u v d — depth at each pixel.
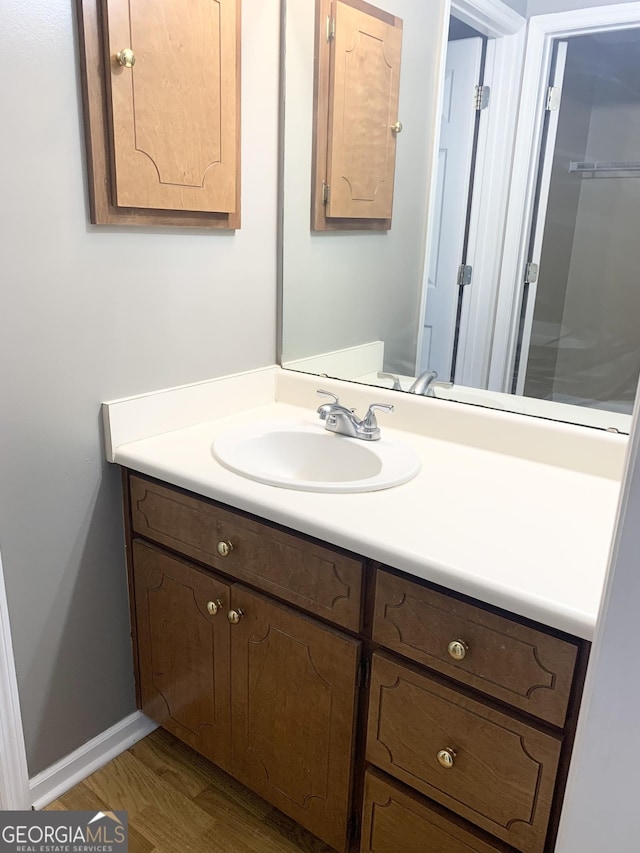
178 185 1.41
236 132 1.53
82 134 1.24
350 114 1.56
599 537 1.08
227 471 1.31
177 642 1.48
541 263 1.37
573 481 1.32
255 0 1.52
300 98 1.63
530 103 1.32
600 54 1.22
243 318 1.71
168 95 1.35
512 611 0.91
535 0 1.27
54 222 1.23
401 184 1.53
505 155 1.37
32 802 1.46
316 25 1.58
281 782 1.36
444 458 1.43
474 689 1.01
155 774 1.58
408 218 1.53
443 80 1.43
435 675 1.05
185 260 1.51
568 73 1.26
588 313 1.32
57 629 1.44
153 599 1.50
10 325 1.21
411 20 1.44
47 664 1.44
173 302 1.51
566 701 0.90
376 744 1.16
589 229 1.29
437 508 1.17
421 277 1.54
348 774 1.22
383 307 1.61
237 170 1.56
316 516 1.12
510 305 1.42
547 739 0.93
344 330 1.70
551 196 1.33
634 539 0.59
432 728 1.07
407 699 1.09
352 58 1.55
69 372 1.33
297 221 1.73
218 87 1.45
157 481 1.41
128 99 1.27
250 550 1.25
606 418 1.34
